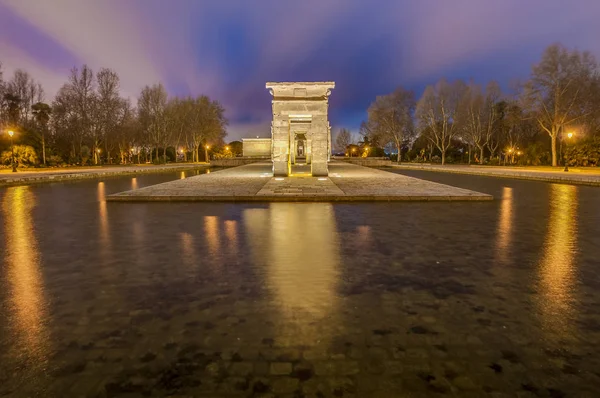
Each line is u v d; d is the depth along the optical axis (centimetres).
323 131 2297
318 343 348
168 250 688
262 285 502
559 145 4459
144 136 6216
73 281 523
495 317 404
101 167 4553
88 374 301
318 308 427
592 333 367
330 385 285
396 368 308
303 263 601
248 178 2286
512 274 547
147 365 314
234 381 291
